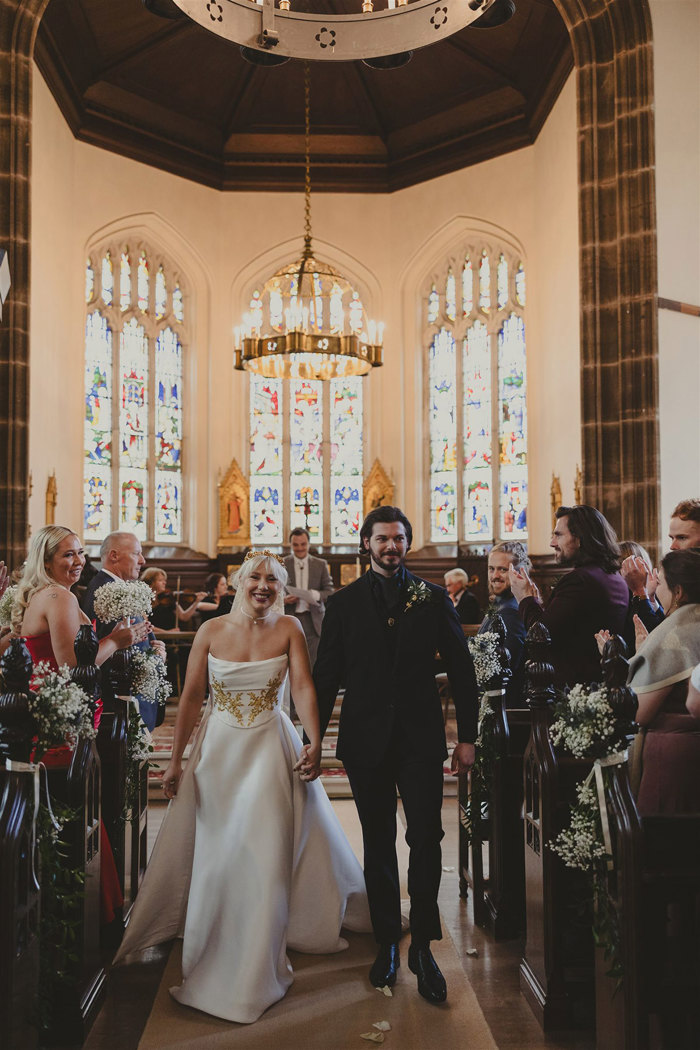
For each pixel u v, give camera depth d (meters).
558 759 3.86
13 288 11.34
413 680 4.08
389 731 4.04
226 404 16.69
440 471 16.59
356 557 16.48
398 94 16.08
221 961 3.93
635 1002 3.04
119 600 4.68
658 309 10.88
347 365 13.23
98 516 15.35
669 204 11.00
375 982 4.05
